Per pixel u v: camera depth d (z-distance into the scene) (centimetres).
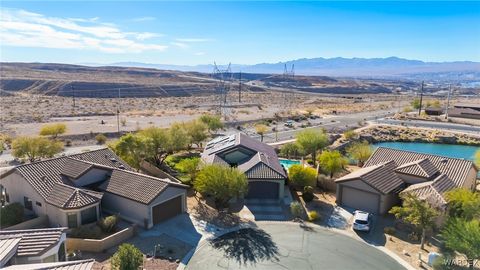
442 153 7800
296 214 3728
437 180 3884
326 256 3005
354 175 4131
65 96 18362
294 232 3434
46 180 3666
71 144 6956
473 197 3359
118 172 3919
